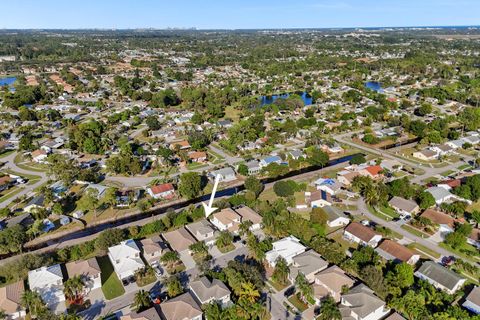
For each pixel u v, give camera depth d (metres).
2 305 76.44
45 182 144.38
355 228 106.75
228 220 109.69
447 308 75.38
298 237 104.88
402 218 116.94
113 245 99.19
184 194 131.25
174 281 82.19
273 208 117.88
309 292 78.88
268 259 93.69
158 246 96.94
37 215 115.06
